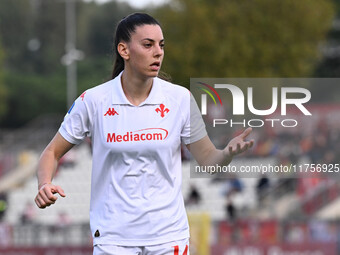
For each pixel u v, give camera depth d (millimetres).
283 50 117250
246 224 60500
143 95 18203
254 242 60281
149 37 17797
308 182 74875
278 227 60406
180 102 18328
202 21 115438
